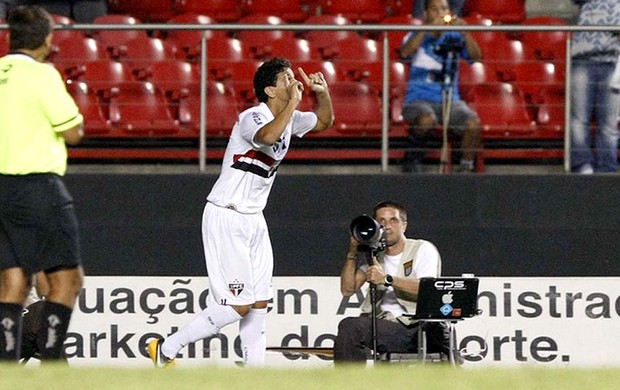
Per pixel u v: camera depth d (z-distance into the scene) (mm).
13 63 28312
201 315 34938
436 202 41812
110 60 45094
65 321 28250
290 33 48531
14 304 28156
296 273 41594
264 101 34531
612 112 42812
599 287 41750
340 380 20125
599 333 41750
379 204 38312
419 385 19688
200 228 41656
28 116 28078
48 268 28250
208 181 41719
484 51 46469
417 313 34875
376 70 45031
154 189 41719
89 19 50875
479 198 41750
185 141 44562
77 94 44438
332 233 41656
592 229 41781
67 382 19938
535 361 41625
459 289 34906
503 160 44312
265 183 34750
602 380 20266
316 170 44094
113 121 44312
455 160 43188
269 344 41375
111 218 41625
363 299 41344
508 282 41750
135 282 41562
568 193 41812
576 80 42844
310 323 41500
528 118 44406
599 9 44594
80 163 44375
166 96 44938
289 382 19938
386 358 36625
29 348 34469
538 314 41719
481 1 52062
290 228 41625
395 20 49406
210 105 44438
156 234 41625
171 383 19844
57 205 28094
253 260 34938
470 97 44438
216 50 46750
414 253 37906
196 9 51750
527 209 41812
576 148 43031
